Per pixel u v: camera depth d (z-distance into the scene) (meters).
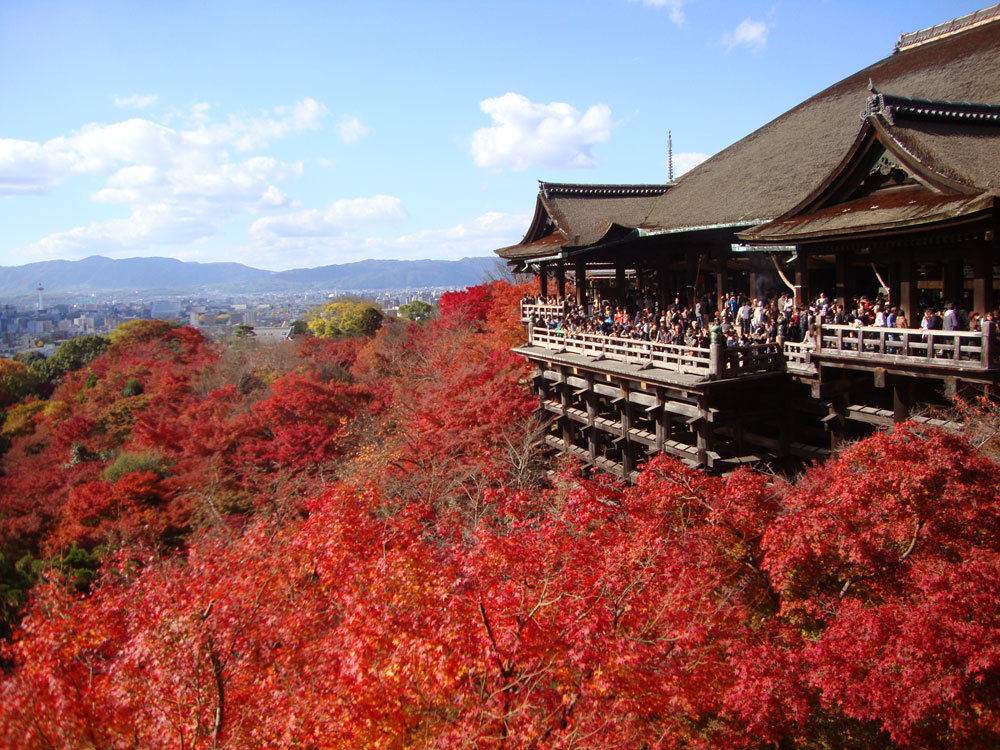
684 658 8.65
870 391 18.14
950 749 7.55
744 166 26.11
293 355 57.91
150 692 8.92
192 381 51.47
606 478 15.90
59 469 40.12
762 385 17.39
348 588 10.19
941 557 8.81
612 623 8.41
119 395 52.62
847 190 16.95
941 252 15.12
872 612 8.22
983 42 23.69
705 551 10.33
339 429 34.00
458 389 27.19
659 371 18.67
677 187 29.84
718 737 8.55
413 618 8.76
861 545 8.95
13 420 53.28
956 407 13.29
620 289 30.72
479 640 8.12
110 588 11.71
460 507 18.16
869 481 9.28
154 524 28.06
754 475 11.42
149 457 35.75
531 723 7.55
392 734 7.98
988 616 7.52
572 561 9.43
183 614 9.52
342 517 11.49
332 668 8.95
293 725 8.23
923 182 15.00
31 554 28.14
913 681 7.36
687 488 11.64
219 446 33.25
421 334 50.00
